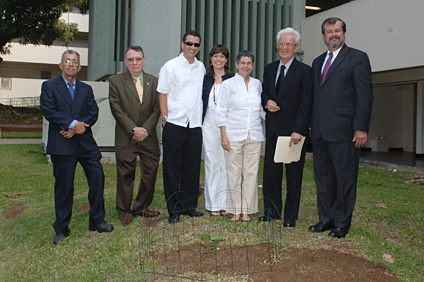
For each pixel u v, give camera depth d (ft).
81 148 12.09
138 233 12.07
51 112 11.39
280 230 11.71
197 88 13.43
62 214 11.93
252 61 12.79
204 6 27.63
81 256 10.55
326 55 12.29
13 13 53.88
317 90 12.09
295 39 12.19
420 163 28.07
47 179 21.08
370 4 26.63
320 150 12.30
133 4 28.19
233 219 13.26
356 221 13.52
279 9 29.81
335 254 10.12
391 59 25.48
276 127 12.68
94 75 28.58
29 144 36.83
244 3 28.84
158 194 17.38
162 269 9.41
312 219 13.75
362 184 20.90
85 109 12.17
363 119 11.26
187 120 13.20
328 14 29.43
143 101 13.21
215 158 13.98
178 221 13.14
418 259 10.09
